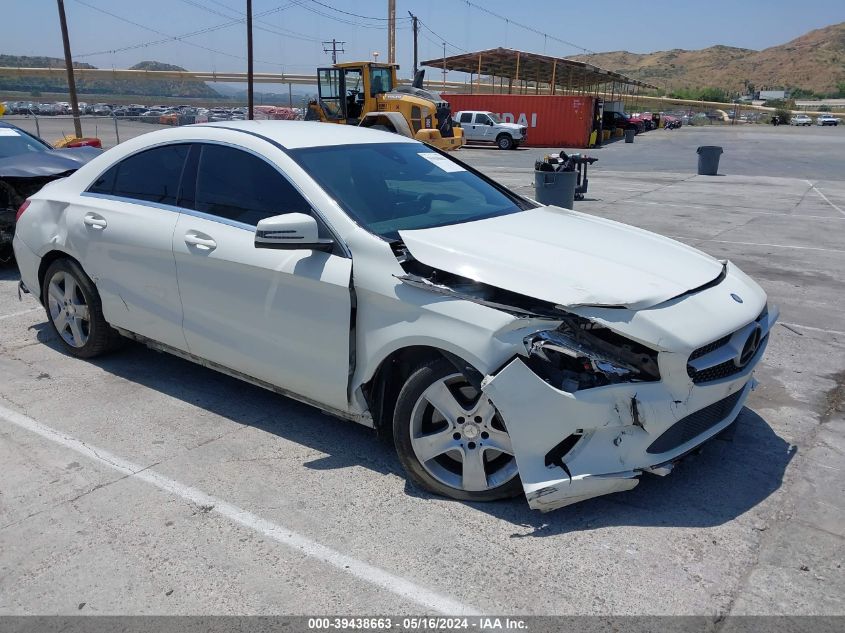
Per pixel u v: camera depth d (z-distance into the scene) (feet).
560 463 9.91
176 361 16.83
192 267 13.21
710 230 35.29
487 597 8.90
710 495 11.14
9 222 23.99
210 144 13.64
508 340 9.80
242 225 12.68
